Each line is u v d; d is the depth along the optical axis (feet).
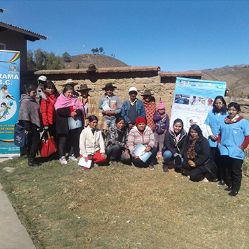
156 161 32.04
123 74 38.52
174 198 24.49
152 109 33.81
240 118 25.64
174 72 37.86
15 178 27.96
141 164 30.22
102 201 23.75
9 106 33.32
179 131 29.17
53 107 31.01
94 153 30.27
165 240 19.42
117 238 19.33
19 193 25.14
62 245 18.47
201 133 27.91
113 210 22.63
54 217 21.61
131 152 30.30
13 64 33.17
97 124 31.01
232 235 20.44
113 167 30.09
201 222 21.70
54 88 31.83
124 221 21.29
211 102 32.35
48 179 27.58
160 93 38.01
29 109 29.91
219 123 27.73
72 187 25.70
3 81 33.01
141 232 20.11
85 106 34.78
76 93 35.04
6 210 22.39
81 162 29.71
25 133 29.96
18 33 47.42
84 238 19.21
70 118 31.19
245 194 25.98
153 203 23.66
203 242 19.53
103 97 33.27
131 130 30.71
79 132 31.86
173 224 21.25
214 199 24.79
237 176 25.39
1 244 18.34
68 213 22.09
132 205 23.30
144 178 27.89
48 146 30.94
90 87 39.52
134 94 31.91
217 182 27.78
